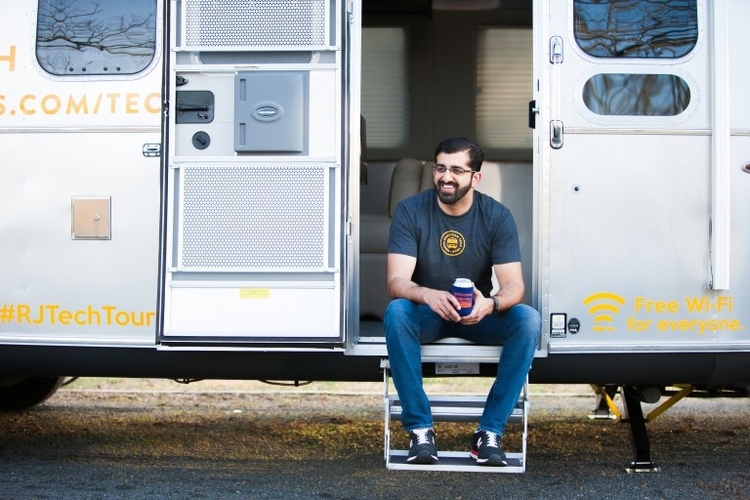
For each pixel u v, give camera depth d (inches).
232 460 184.9
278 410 241.8
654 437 210.1
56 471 173.0
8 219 162.1
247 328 156.5
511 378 150.8
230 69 157.6
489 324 156.7
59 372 166.1
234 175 157.4
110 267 161.0
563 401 258.5
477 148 157.5
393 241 160.7
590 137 159.8
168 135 157.8
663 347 160.1
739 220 160.2
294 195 156.9
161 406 245.9
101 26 162.7
